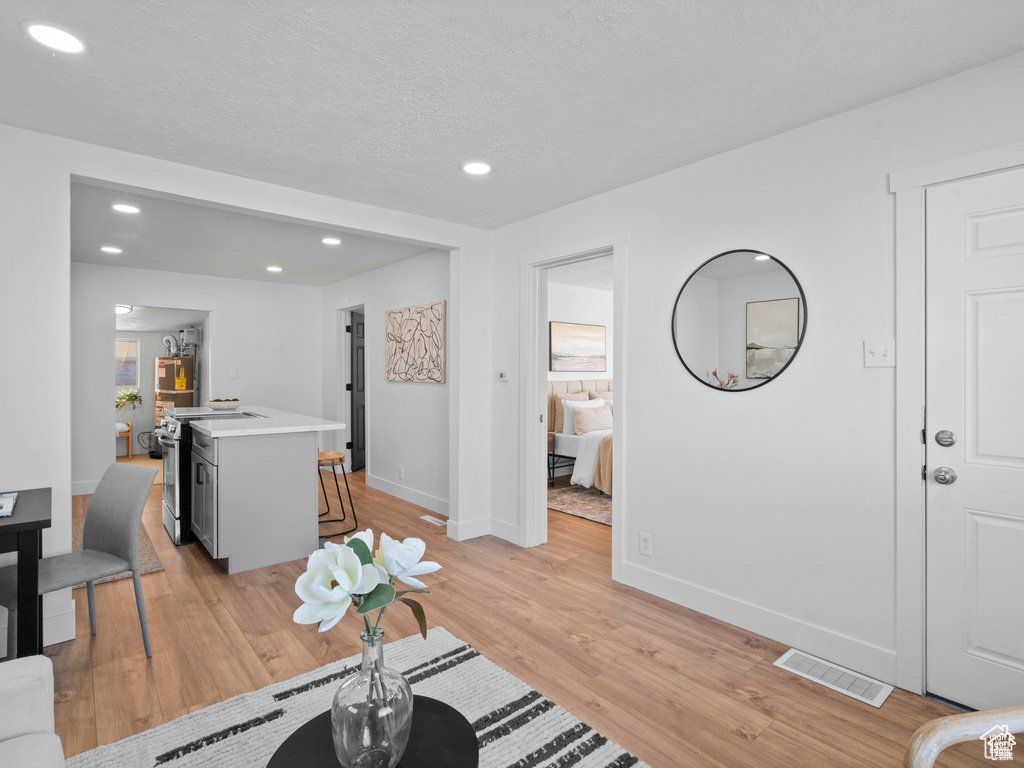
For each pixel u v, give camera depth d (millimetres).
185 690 2076
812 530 2350
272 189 3053
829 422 2289
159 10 1582
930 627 2039
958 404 1963
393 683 1121
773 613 2480
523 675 2191
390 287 5477
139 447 8391
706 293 2701
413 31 1693
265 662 2283
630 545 3111
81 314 5375
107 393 5508
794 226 2379
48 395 2389
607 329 7098
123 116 2242
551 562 3506
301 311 6781
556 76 1959
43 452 2381
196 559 3523
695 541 2785
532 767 1680
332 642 2455
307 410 6820
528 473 3807
